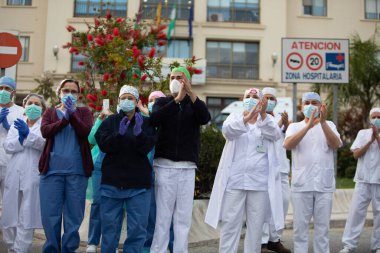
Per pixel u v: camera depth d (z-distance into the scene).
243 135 5.60
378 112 7.11
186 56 25.64
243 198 5.52
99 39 7.99
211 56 26.02
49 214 5.38
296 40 10.67
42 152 5.52
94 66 8.39
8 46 7.88
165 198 5.38
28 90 24.22
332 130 6.04
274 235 7.02
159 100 5.58
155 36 9.12
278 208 5.59
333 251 7.36
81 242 7.32
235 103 19.67
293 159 6.28
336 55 10.59
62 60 24.73
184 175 5.43
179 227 5.41
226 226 5.51
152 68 8.14
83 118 5.71
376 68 19.22
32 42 25.30
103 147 5.15
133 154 5.18
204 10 25.98
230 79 25.38
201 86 25.38
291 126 6.39
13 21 25.39
